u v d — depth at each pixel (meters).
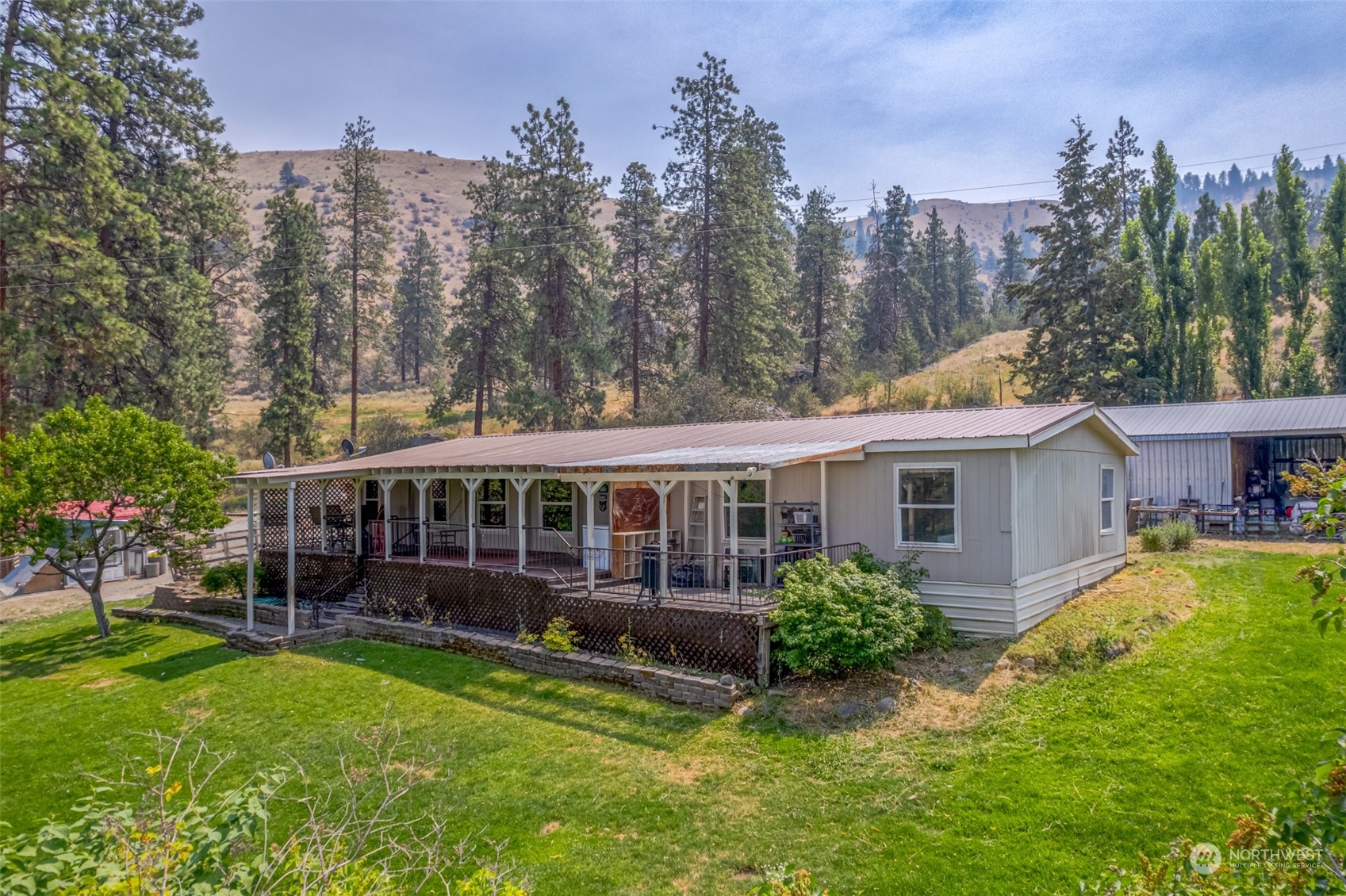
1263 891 3.89
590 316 43.03
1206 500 21.58
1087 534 14.99
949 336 67.62
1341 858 4.08
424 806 8.59
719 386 37.12
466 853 7.54
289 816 8.57
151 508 17.88
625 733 10.27
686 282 41.16
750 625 11.36
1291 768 7.57
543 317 42.12
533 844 7.68
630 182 42.78
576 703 11.52
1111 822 7.08
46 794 9.85
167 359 34.34
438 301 77.56
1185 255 36.00
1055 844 6.88
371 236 49.28
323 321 52.84
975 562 12.26
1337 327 32.78
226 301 47.91
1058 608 13.39
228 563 22.66
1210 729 8.55
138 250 34.22
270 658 15.47
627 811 8.18
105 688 14.23
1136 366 35.03
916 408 44.00
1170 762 7.98
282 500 23.06
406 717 11.51
